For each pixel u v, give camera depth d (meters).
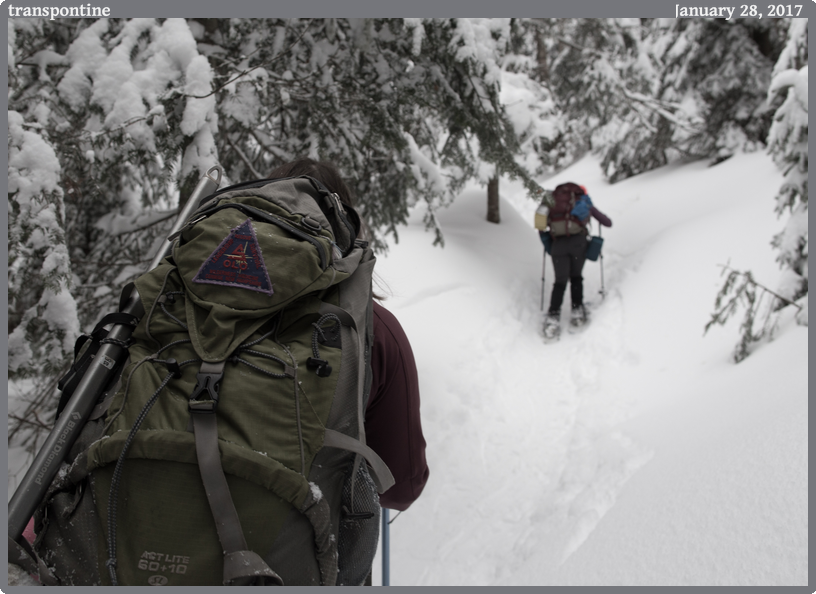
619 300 5.34
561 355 4.78
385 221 3.87
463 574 2.55
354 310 1.05
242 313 0.94
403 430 1.16
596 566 1.81
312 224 1.10
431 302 4.87
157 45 2.55
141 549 0.80
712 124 8.89
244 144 3.32
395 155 3.53
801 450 1.64
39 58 2.56
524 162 6.55
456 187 6.16
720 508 1.62
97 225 3.63
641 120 9.21
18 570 0.87
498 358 4.55
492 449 3.54
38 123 2.20
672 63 9.36
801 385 2.25
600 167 11.54
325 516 0.85
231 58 3.10
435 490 3.19
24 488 0.88
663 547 1.65
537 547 2.46
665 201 7.72
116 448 0.83
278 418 0.88
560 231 5.23
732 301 3.45
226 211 1.08
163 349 0.95
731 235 5.18
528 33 7.91
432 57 3.36
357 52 3.16
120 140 2.39
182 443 0.83
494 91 3.46
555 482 3.10
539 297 5.82
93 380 0.97
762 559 1.31
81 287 3.12
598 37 7.96
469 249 5.95
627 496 2.29
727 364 3.44
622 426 3.31
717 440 2.17
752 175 6.88
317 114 3.06
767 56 8.80
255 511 0.82
